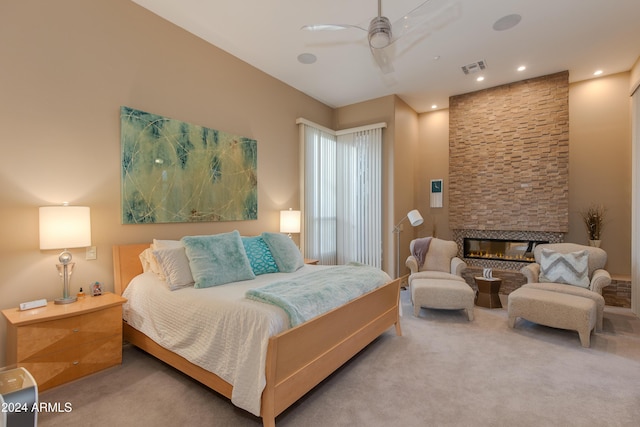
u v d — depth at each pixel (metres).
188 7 2.93
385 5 2.87
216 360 1.93
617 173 4.39
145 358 2.62
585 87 4.60
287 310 1.85
